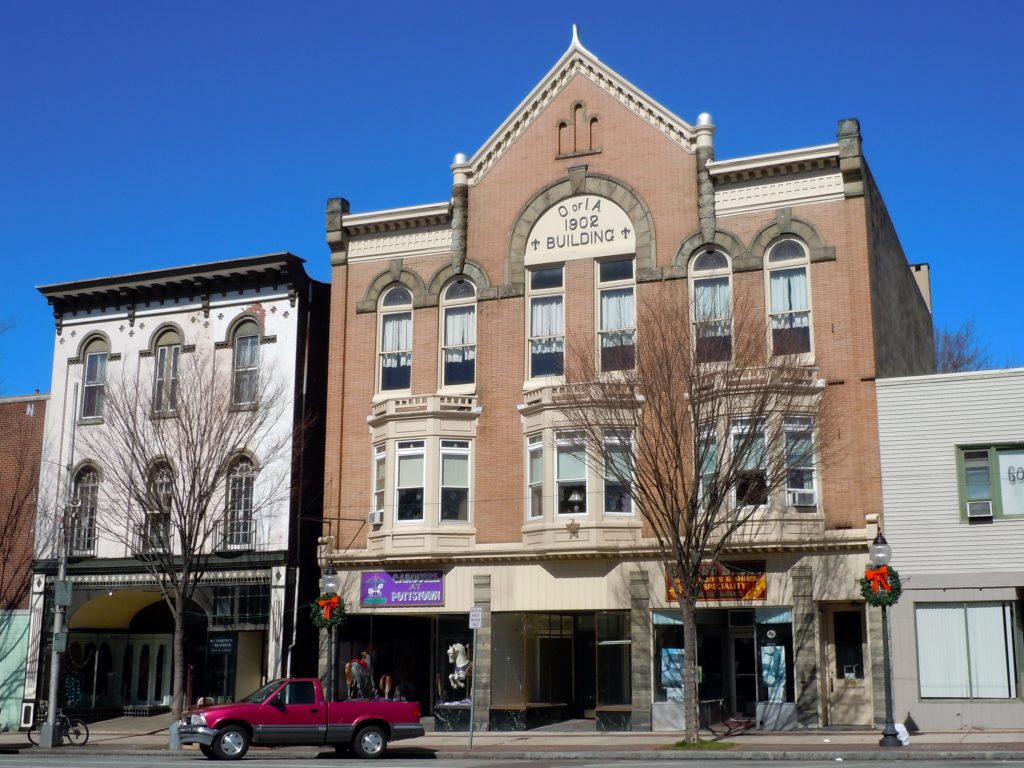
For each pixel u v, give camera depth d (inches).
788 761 836.6
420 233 1327.5
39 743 1144.2
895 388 1109.1
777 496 1101.7
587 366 1101.1
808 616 1091.9
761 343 1050.7
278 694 959.0
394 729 973.8
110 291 1473.9
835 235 1153.4
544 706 1216.8
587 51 1283.2
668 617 1144.8
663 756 890.1
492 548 1215.6
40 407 1508.4
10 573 1472.7
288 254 1378.0
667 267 1205.7
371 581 1269.7
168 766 866.1
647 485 1087.0
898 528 1083.9
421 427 1251.2
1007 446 1064.8
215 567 1346.0
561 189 1268.5
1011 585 1039.0
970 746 882.1
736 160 1189.1
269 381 1375.5
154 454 1305.4
